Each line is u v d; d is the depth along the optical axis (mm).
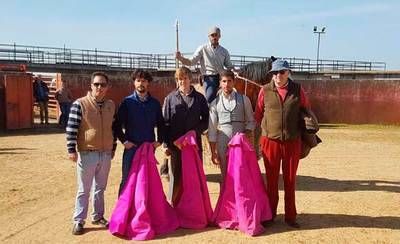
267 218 5227
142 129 5312
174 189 5762
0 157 10289
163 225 5160
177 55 6883
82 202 5121
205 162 8930
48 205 6344
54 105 21281
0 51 28859
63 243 4836
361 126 20531
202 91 7145
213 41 6914
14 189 7219
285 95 5137
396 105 20719
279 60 5098
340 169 9414
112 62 31562
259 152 6848
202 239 4910
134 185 5113
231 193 5246
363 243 4797
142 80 5273
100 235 5051
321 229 5227
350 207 6199
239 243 4781
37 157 10312
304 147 5441
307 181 8070
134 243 4820
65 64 30391
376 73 26828
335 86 21953
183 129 5605
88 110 5023
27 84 16875
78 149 5109
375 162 10430
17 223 5539
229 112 5418
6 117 16188
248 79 7008
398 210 6059
